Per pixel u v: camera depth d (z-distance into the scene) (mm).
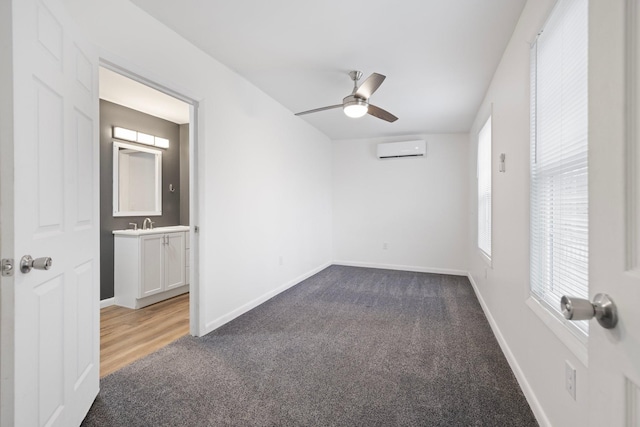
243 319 2965
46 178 1221
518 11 1945
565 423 1272
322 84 3172
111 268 3457
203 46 2447
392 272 5148
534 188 1707
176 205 4395
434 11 1991
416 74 2887
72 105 1418
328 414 1612
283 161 3922
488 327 2801
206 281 2611
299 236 4445
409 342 2479
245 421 1554
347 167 5695
